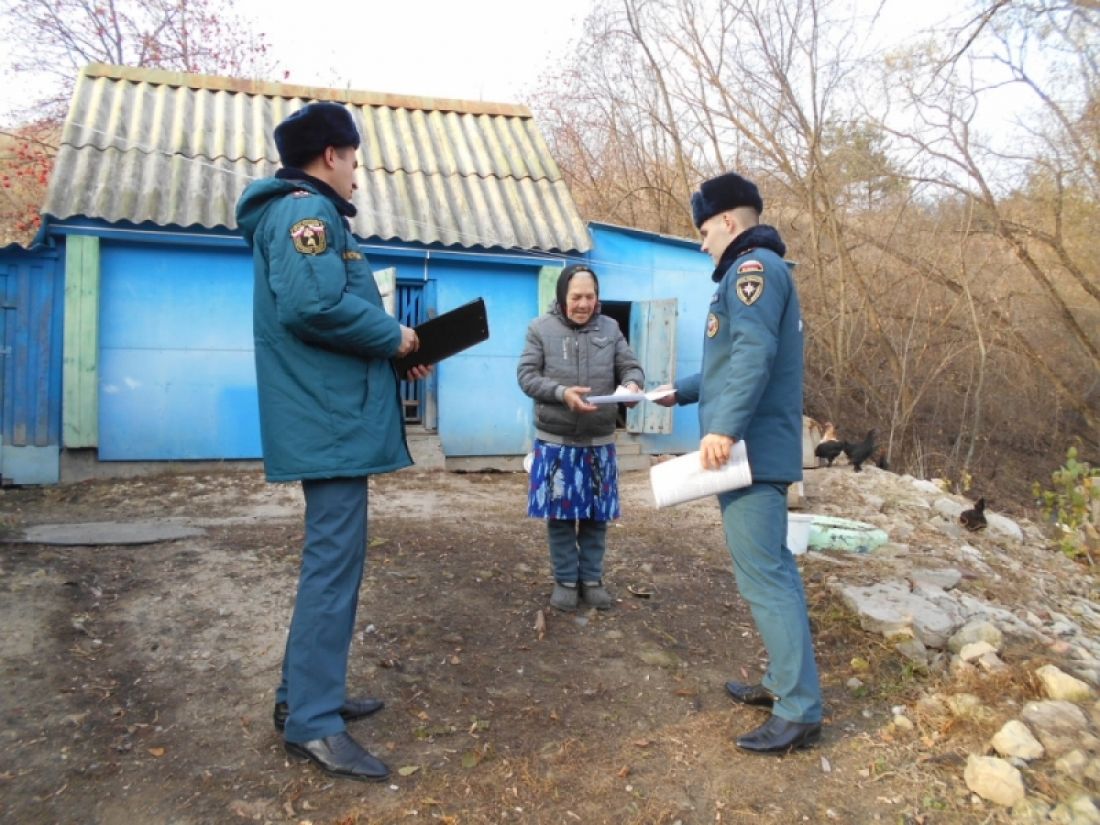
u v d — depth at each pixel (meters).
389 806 2.44
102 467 7.44
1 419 7.12
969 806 2.56
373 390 2.56
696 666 3.48
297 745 2.58
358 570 2.62
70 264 7.15
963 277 11.76
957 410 13.20
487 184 9.05
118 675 3.18
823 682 3.36
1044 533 6.99
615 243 8.97
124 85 8.73
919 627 3.74
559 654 3.53
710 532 5.71
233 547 4.83
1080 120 11.18
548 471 3.82
